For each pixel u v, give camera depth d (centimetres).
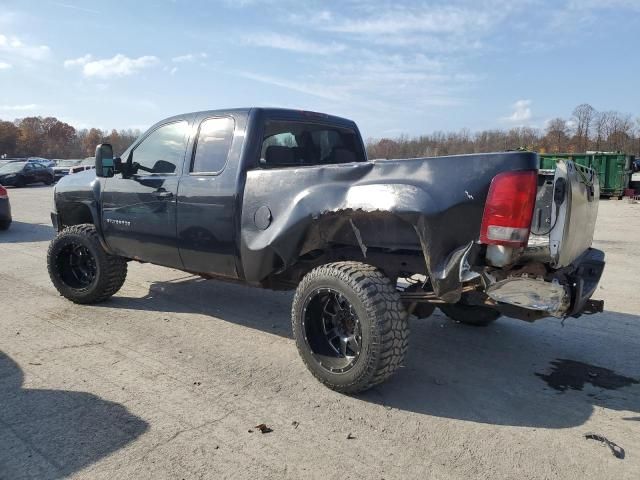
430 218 328
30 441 298
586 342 481
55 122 12306
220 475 271
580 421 335
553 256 325
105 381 380
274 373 401
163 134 506
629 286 688
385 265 395
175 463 280
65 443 297
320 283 366
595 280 388
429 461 288
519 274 335
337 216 375
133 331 491
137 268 769
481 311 502
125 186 516
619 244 1040
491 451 299
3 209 1138
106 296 569
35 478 265
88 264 574
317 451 296
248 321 529
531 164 311
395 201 340
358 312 346
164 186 482
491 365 427
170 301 596
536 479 273
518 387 386
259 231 416
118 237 529
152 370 402
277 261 416
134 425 318
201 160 466
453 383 391
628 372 414
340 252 418
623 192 2230
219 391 368
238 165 437
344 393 367
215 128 465
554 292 305
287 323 525
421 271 379
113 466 277
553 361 436
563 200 323
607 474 278
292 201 395
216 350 448
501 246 314
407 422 331
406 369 418
